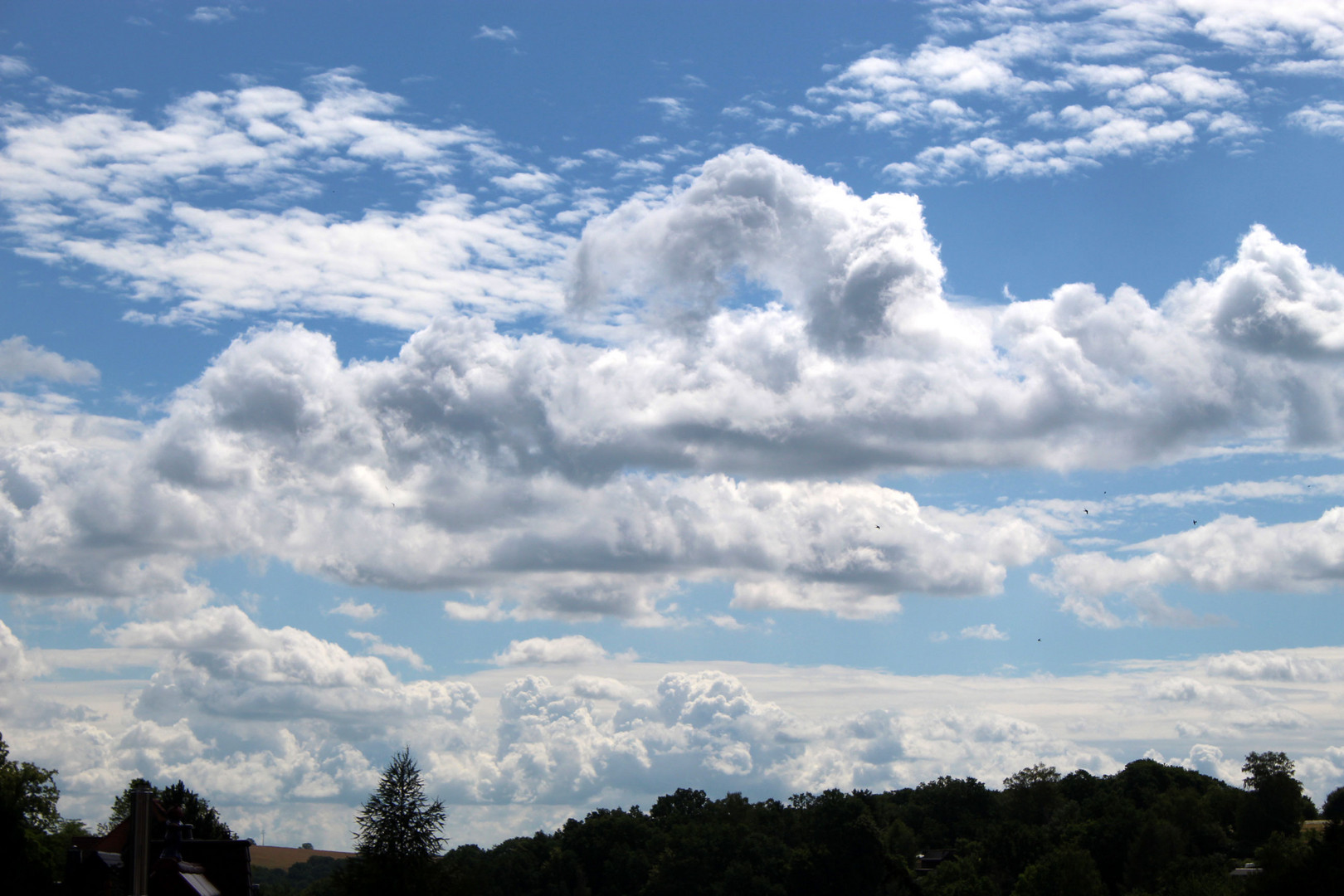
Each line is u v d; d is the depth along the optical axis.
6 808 81.75
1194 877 179.62
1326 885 95.62
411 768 81.31
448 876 80.12
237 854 92.00
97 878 84.56
